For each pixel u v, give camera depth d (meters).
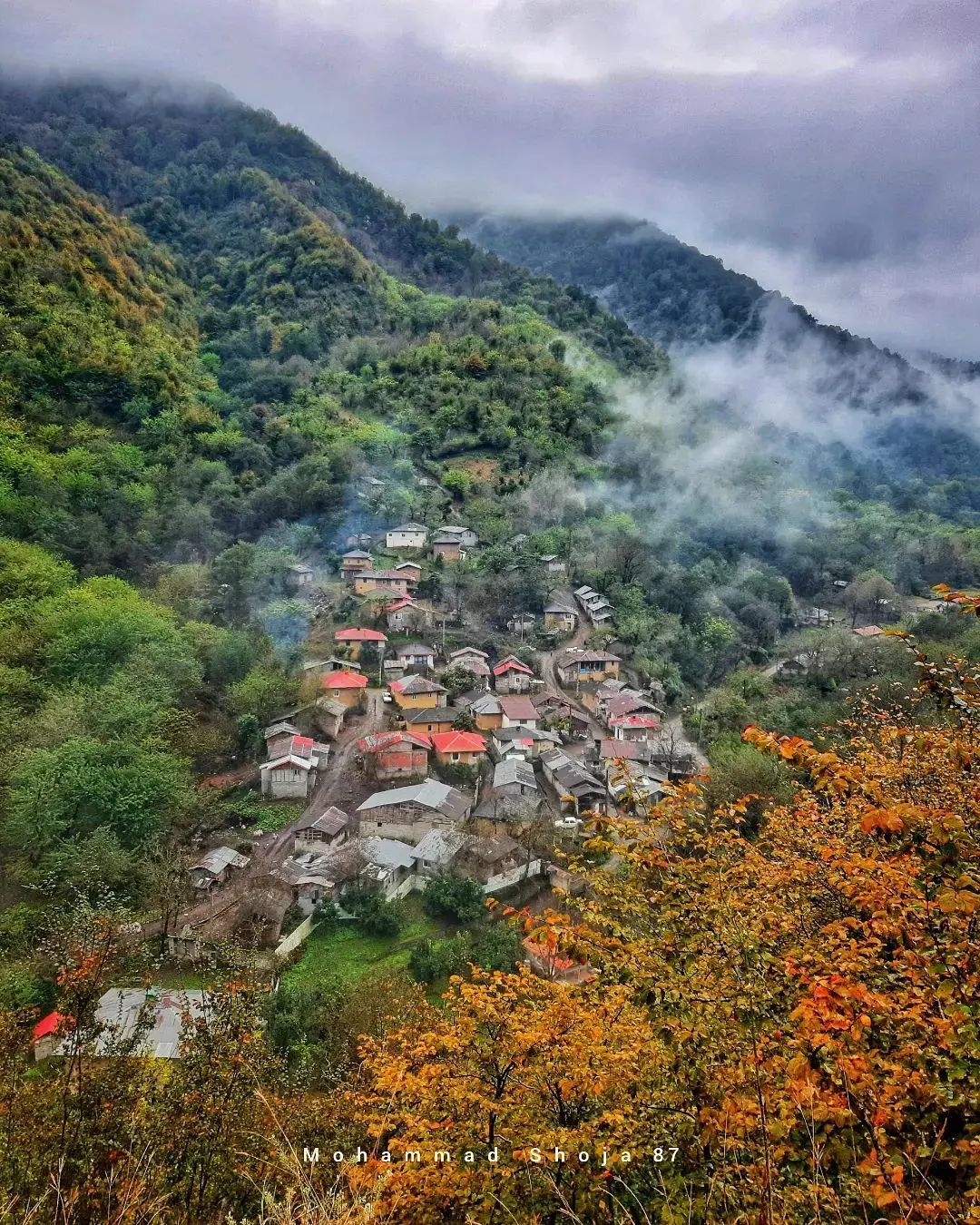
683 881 9.45
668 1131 7.33
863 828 6.73
